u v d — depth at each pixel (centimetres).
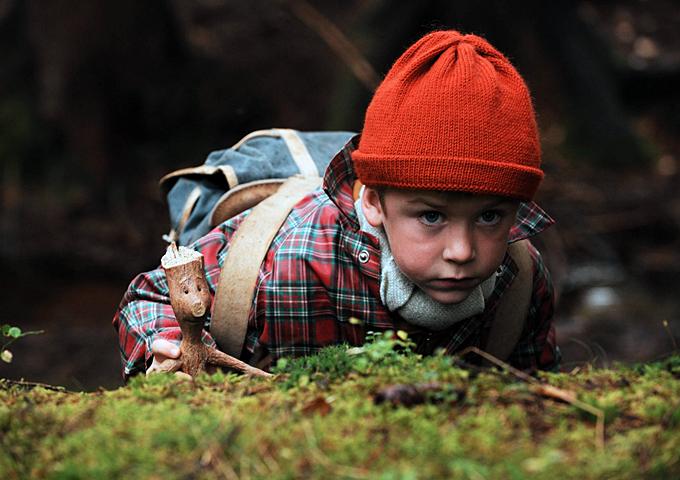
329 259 299
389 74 287
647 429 202
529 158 270
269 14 1712
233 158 351
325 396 216
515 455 187
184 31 1486
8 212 1277
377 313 300
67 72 1351
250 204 334
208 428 194
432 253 269
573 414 207
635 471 185
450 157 261
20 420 207
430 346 308
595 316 938
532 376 239
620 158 1366
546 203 1202
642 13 1906
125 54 1385
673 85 1605
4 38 1452
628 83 1595
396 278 291
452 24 1281
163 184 373
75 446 195
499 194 263
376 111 276
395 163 265
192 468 184
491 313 316
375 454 188
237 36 1677
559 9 1398
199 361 260
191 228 347
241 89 1567
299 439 193
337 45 1080
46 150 1376
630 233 1145
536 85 1395
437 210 266
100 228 1280
